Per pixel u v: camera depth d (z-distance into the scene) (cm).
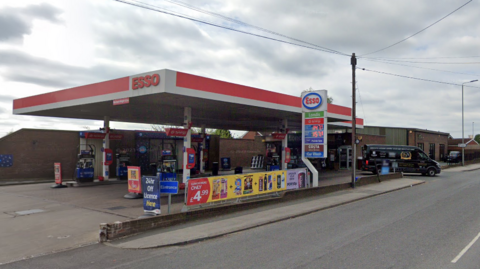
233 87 1527
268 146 2803
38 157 2055
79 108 1791
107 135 2045
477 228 895
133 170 1414
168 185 1008
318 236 831
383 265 607
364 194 1596
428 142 4831
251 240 809
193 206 1060
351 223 981
